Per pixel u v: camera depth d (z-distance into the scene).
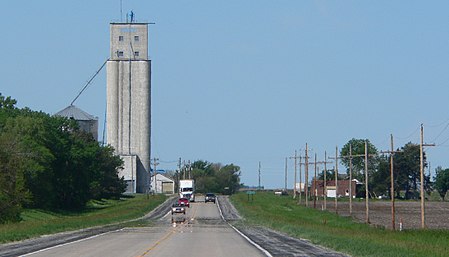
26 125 126.56
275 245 50.59
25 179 111.56
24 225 73.62
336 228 76.38
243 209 135.50
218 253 42.00
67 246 48.16
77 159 139.25
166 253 41.56
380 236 57.53
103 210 138.75
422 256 38.19
